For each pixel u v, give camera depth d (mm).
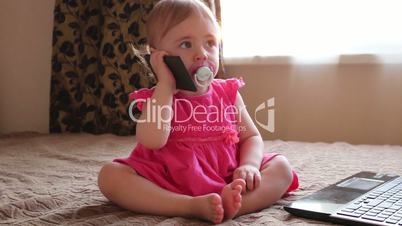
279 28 2084
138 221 890
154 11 1079
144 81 2107
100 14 2238
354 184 1067
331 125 2100
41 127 2455
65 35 2230
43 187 1218
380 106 2021
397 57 1928
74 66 2248
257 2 2102
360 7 1955
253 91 2189
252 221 911
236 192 894
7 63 2451
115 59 2164
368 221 821
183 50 1019
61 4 2227
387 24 1928
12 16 2422
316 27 2027
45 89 2432
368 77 2023
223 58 2119
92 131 2270
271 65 2148
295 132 2152
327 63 2043
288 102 2150
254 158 1055
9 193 1153
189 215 915
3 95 2475
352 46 1987
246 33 2133
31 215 990
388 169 1385
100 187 1005
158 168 999
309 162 1501
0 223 925
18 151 1781
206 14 1051
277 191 1019
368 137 2051
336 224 868
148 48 1104
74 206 1029
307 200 964
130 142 1966
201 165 1014
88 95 2254
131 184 961
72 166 1509
